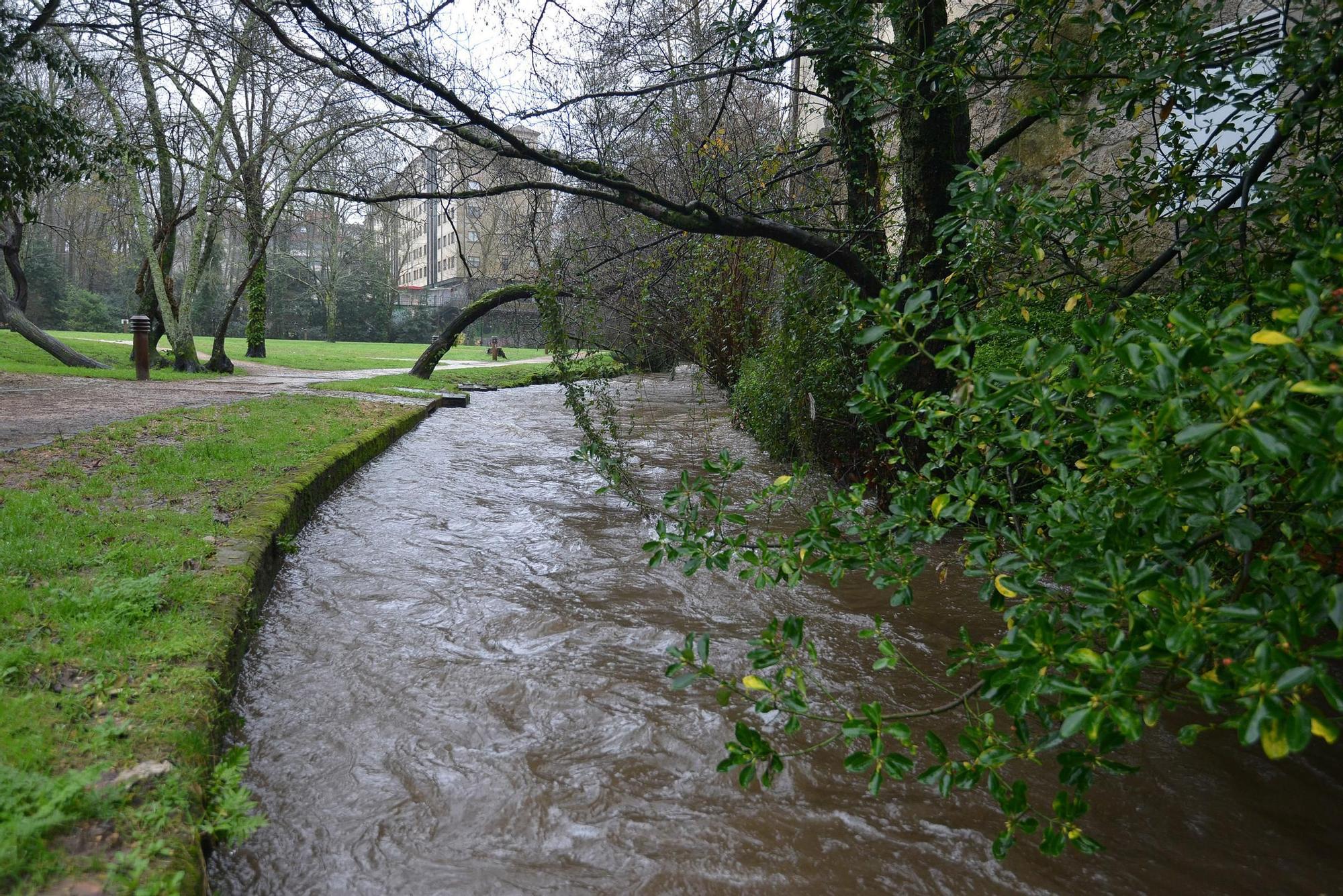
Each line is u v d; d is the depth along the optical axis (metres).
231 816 2.37
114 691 2.71
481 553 5.80
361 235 44.50
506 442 11.09
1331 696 1.36
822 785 2.98
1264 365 1.56
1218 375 1.48
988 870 2.54
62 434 7.18
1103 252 3.36
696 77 5.27
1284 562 1.72
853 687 3.76
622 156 6.56
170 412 8.98
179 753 2.41
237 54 10.30
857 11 4.20
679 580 5.27
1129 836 2.73
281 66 8.38
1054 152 7.78
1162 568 1.91
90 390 12.32
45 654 2.85
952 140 5.80
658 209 5.47
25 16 9.96
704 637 2.39
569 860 2.54
